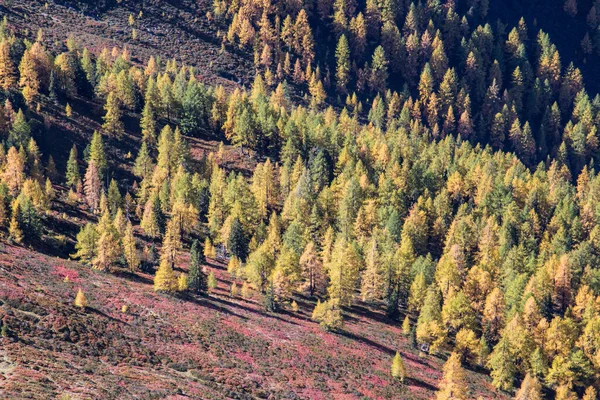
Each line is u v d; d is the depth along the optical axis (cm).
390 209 12781
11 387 4969
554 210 14488
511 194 14262
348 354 8381
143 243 11419
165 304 8525
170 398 5709
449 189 14625
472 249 12438
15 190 11662
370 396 7281
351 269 10056
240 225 11562
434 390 7925
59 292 7756
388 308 10350
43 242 10300
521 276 10525
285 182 13862
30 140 12838
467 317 9456
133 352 6781
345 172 14075
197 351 7306
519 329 9050
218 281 10375
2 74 14538
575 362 8812
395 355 8719
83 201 12531
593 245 12988
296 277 9869
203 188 13175
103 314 7544
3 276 7688
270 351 7825
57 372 5662
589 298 10044
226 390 6369
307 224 12288
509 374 8506
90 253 9862
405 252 10931
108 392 5459
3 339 6106
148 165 13925
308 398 6750
